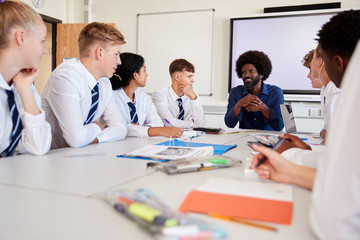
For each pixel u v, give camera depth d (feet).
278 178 2.49
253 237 1.57
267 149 2.54
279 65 13.32
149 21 15.33
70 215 1.88
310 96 12.88
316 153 2.80
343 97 1.52
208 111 14.37
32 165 3.29
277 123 8.53
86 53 5.34
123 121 5.90
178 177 2.79
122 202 1.94
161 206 1.79
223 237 1.53
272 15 13.21
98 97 5.63
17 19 3.66
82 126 4.86
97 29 5.27
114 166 3.25
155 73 15.37
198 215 1.84
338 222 1.29
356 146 1.32
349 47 2.58
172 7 14.96
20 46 3.77
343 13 2.72
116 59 5.51
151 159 3.64
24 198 2.19
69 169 3.10
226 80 14.25
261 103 8.52
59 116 4.84
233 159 3.33
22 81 3.99
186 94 9.46
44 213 1.91
